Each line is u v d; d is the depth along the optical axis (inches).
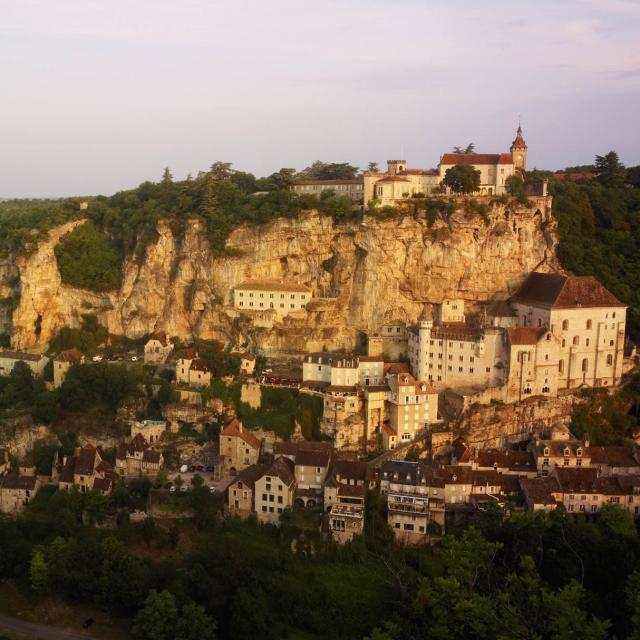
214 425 7367.1
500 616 4448.8
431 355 7613.2
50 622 5423.2
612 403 7696.9
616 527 5684.1
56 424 7637.8
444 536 5748.0
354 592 5275.6
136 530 5989.2
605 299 7805.1
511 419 7293.3
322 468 6151.6
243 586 5255.9
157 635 4945.9
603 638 4116.6
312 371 7598.4
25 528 6200.8
